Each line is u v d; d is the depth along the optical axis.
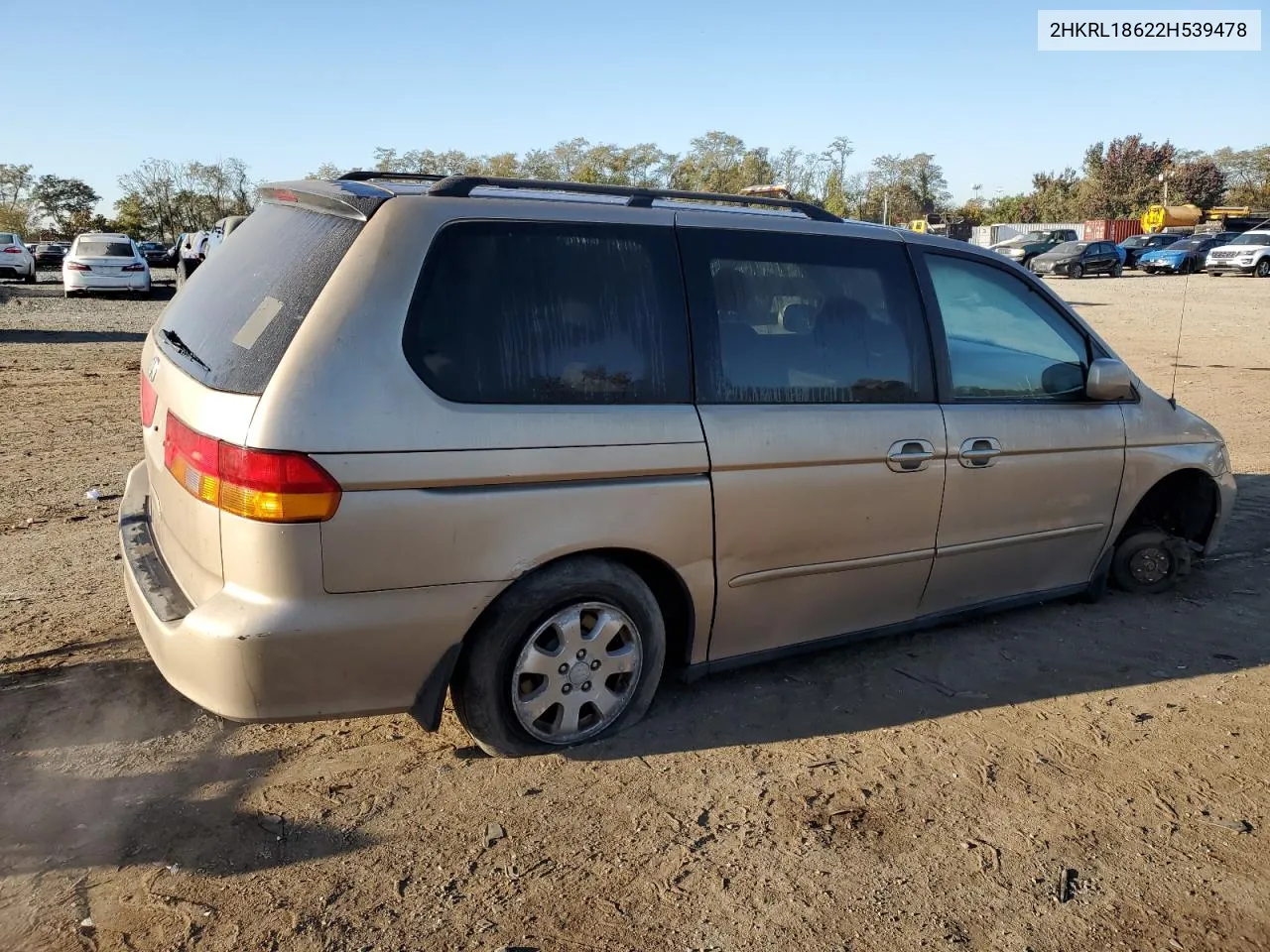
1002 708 3.96
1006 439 4.28
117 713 3.69
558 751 3.49
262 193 3.94
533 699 3.36
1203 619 4.91
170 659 3.03
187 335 3.50
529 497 3.16
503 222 3.28
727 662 3.83
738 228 3.75
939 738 3.71
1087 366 4.72
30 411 9.68
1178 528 5.40
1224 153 82.75
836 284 3.93
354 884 2.80
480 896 2.77
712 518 3.54
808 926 2.70
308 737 3.58
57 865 2.84
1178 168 78.81
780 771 3.45
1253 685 4.20
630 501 3.35
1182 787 3.41
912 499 4.02
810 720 3.81
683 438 3.45
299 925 2.63
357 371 2.94
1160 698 4.07
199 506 3.01
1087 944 2.67
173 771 3.34
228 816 3.09
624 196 3.70
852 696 4.02
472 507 3.07
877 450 3.89
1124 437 4.75
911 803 3.28
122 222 72.75
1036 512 4.48
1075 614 4.94
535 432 3.17
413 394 3.00
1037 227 59.44
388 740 3.57
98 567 5.22
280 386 2.88
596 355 3.35
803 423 3.71
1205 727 3.84
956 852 3.03
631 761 3.47
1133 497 4.86
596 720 3.55
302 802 3.18
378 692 3.08
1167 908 2.81
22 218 83.81
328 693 3.01
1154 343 16.92
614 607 3.44
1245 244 36.47
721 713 3.83
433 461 3.00
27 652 4.16
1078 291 31.19
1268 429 9.62
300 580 2.89
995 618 4.88
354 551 2.93
